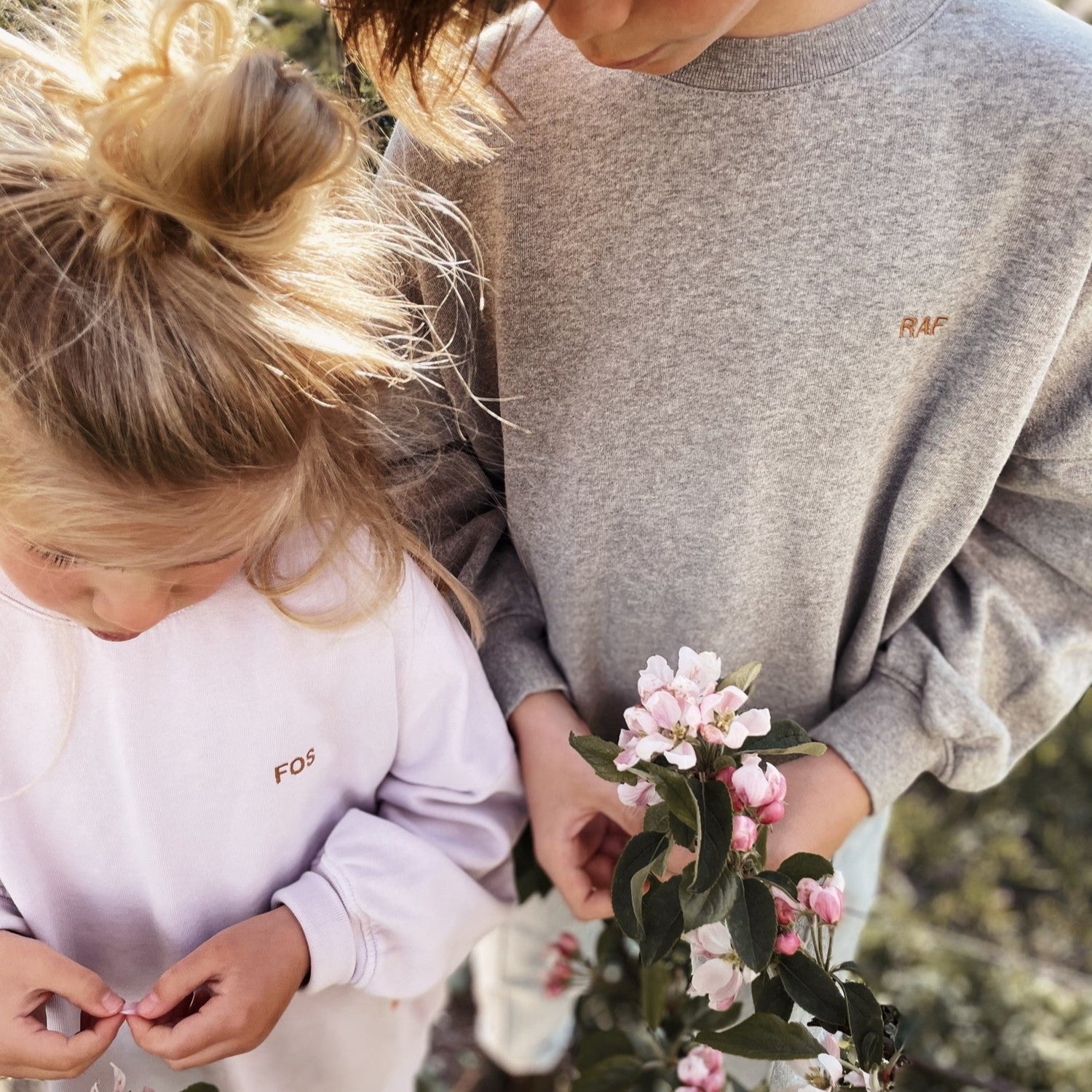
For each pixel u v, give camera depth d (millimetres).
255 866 986
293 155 750
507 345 990
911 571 1069
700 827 804
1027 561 1102
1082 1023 1940
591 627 1097
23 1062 905
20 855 938
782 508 1013
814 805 1042
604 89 909
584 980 1451
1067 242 904
